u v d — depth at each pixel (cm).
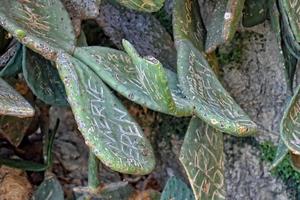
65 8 195
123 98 259
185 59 194
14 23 176
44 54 178
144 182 263
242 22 224
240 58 241
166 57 221
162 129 261
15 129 234
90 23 256
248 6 218
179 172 262
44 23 188
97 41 259
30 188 243
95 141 166
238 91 245
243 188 251
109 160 165
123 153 170
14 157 258
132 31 224
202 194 188
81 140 271
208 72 199
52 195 225
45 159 235
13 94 174
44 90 204
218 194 193
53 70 204
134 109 260
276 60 235
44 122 250
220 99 192
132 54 165
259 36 236
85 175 262
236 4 196
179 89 191
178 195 221
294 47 203
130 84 183
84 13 200
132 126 180
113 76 182
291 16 189
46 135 240
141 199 246
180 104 175
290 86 212
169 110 168
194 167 187
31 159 261
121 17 224
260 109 244
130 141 176
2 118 227
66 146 268
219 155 196
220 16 211
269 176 246
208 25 218
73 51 185
